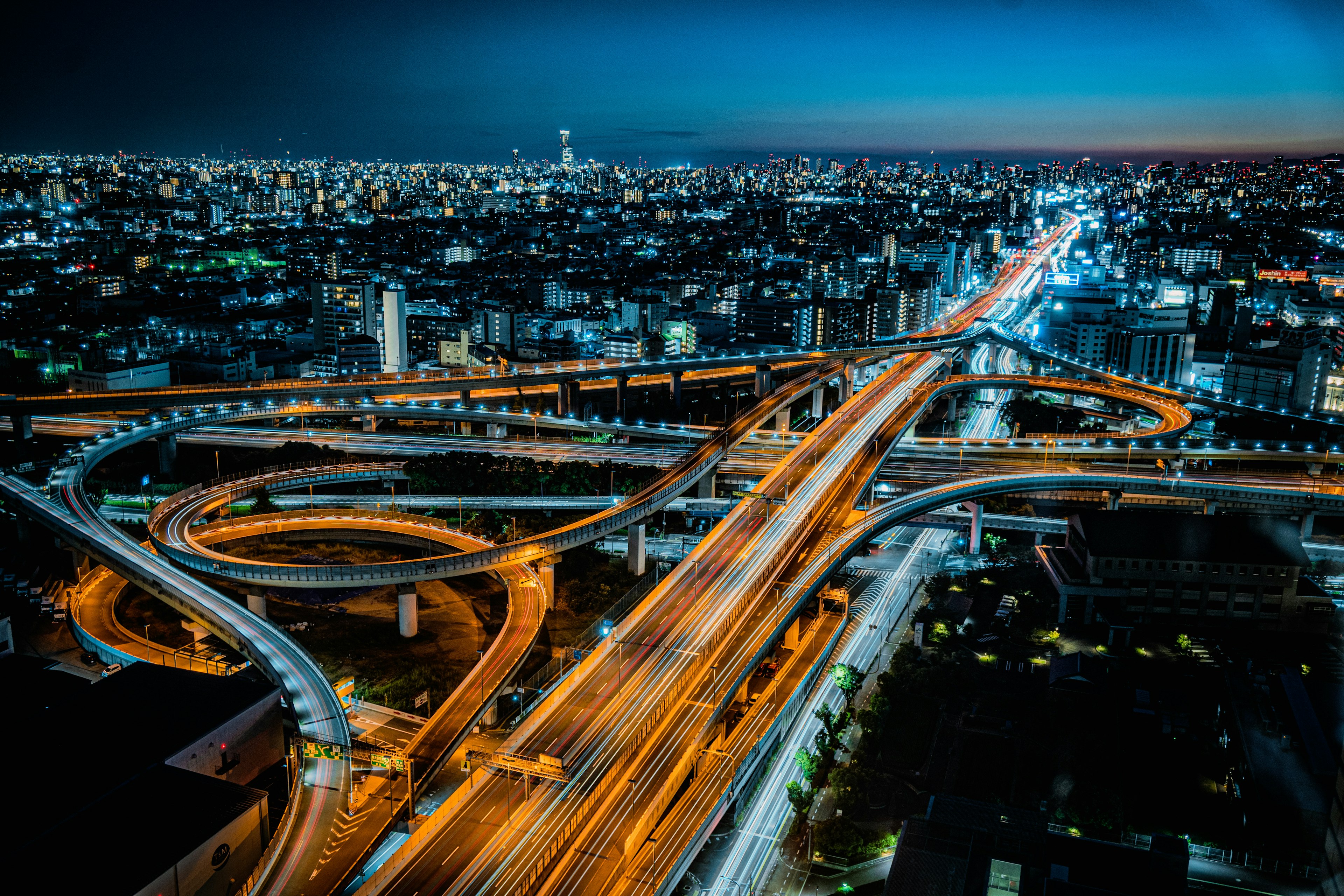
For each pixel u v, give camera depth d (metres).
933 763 181.12
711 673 188.38
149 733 162.75
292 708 177.12
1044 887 119.00
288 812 153.12
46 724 164.50
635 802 151.38
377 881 132.88
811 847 158.62
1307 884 145.62
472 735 188.62
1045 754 182.62
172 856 133.38
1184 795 169.75
